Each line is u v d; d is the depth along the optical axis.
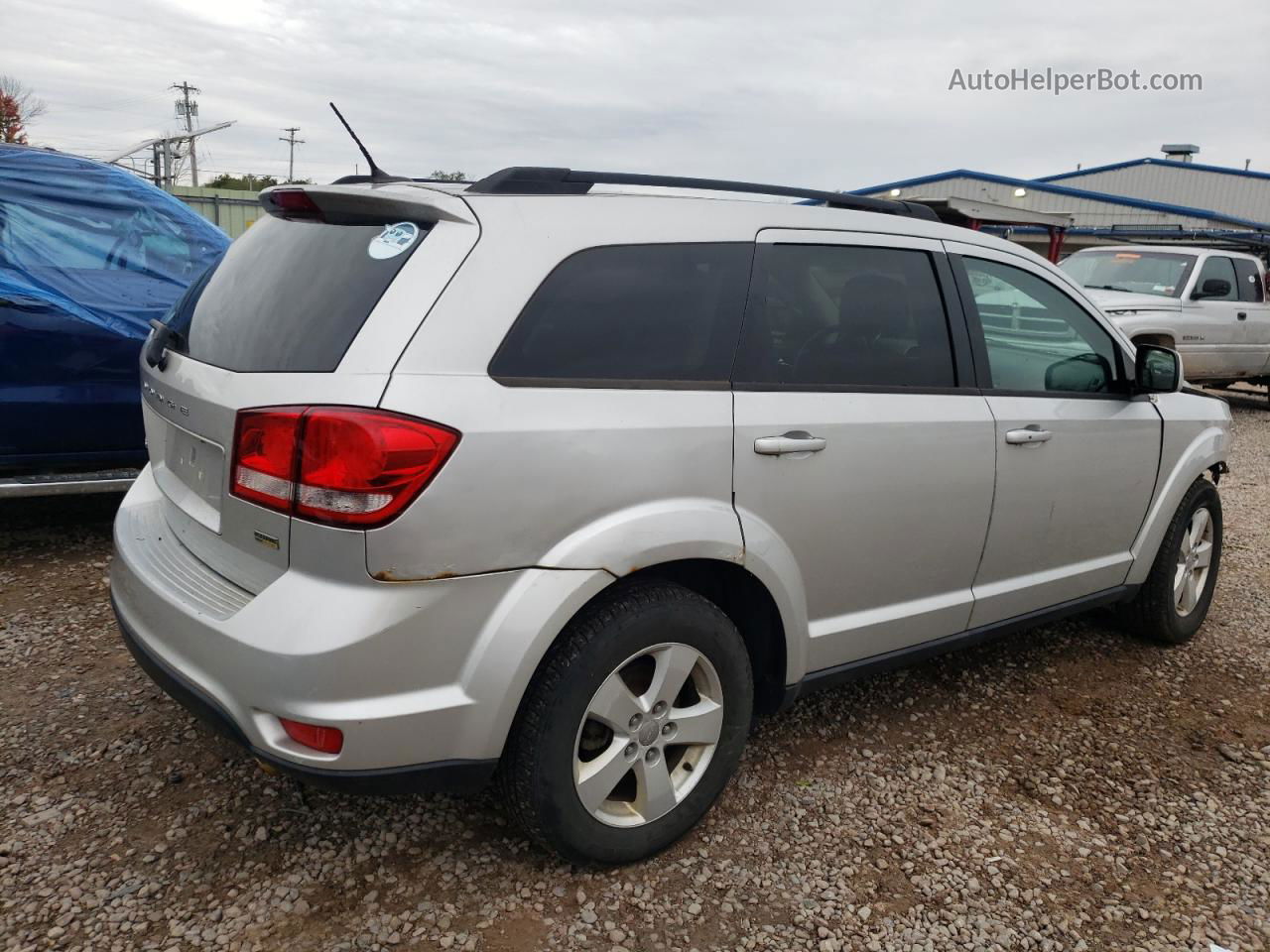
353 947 2.20
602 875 2.50
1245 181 34.06
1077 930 2.43
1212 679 3.97
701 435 2.43
